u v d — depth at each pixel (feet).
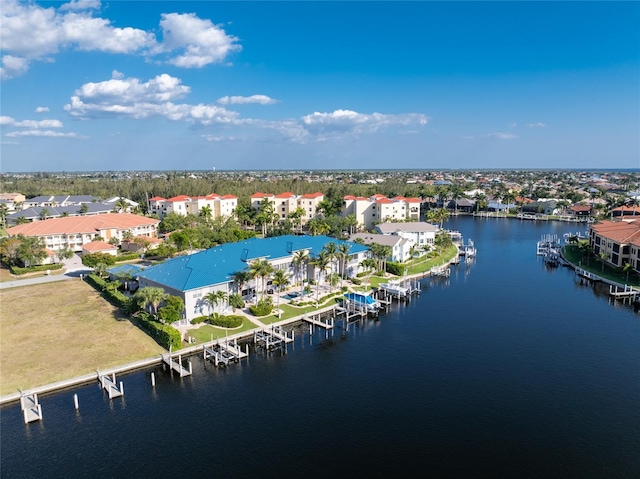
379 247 366.84
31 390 178.81
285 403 178.19
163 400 179.52
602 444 152.87
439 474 138.82
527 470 140.46
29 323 247.70
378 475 138.21
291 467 141.69
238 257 304.09
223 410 172.96
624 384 192.75
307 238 367.04
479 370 206.39
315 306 288.92
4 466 141.38
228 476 137.69
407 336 248.52
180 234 421.59
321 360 216.95
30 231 447.83
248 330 245.45
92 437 155.84
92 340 224.94
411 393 186.09
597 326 263.90
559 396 183.21
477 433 159.02
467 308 299.79
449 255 464.65
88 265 377.91
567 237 588.91
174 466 142.00
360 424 164.25
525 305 306.35
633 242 376.07
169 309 232.32
